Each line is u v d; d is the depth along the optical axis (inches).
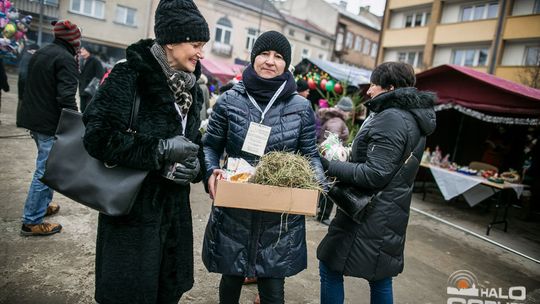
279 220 65.2
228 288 68.7
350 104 174.4
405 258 143.0
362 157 72.7
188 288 59.7
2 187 141.0
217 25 882.1
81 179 48.6
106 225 50.9
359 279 119.2
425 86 257.6
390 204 69.4
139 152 46.0
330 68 315.9
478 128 306.0
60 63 102.1
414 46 847.1
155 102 49.8
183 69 54.0
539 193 244.5
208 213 153.7
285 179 57.6
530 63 646.5
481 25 709.3
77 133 51.3
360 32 1206.3
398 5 869.8
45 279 89.4
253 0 983.6
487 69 698.2
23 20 124.2
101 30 637.3
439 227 195.0
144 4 655.8
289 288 106.9
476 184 209.5
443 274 133.3
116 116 45.6
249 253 64.5
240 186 55.7
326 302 77.2
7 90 230.8
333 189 72.2
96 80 229.5
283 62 67.8
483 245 175.0
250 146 65.7
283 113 67.8
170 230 55.7
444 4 784.9
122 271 49.5
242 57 932.0
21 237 106.7
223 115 69.2
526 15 638.5
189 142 51.1
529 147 257.0
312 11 1176.2
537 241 195.0
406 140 66.9
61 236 111.3
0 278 86.8
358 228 70.3
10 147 198.7
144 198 50.8
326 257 74.2
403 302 109.3
